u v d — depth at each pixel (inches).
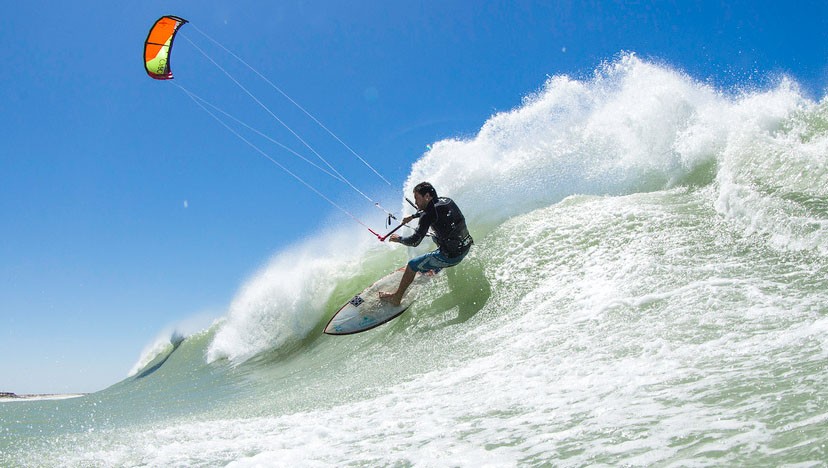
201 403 249.0
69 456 152.3
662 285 195.9
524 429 111.2
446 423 127.6
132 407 263.4
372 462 108.1
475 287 262.2
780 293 166.4
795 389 98.7
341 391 199.8
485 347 200.2
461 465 97.2
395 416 144.3
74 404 290.7
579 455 90.8
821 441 76.0
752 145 252.8
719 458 78.6
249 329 387.2
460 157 363.9
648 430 95.3
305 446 128.8
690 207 249.8
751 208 221.9
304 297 356.5
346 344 286.2
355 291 337.1
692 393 109.7
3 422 225.6
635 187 295.0
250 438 146.9
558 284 232.5
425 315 263.0
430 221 253.6
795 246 195.2
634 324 173.5
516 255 266.7
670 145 294.5
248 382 295.0
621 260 226.5
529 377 153.8
